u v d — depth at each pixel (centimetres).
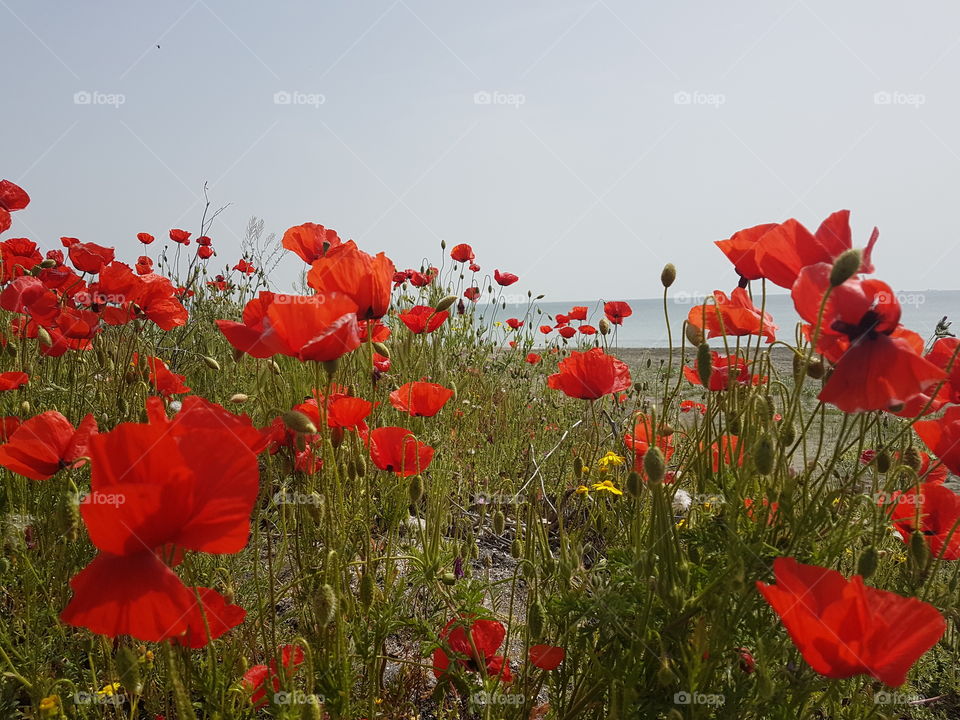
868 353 41
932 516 55
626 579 50
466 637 57
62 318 81
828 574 37
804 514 47
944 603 55
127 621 32
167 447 31
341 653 50
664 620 48
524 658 57
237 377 108
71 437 49
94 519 30
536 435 137
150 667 51
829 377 47
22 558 61
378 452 65
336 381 68
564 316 190
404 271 165
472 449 115
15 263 100
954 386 51
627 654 48
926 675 68
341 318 50
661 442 66
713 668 44
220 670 50
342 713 49
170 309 85
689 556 51
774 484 48
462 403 120
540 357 190
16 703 51
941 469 61
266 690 45
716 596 46
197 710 56
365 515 60
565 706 54
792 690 47
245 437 37
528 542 64
